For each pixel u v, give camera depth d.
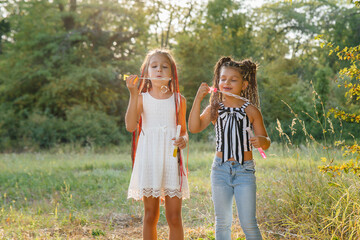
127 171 9.60
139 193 3.25
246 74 3.29
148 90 3.53
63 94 20.39
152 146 3.30
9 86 20.61
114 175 8.69
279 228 4.13
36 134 17.34
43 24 21.19
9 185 8.00
